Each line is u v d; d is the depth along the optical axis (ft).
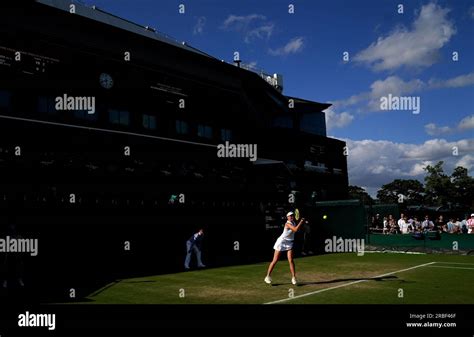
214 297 31.55
